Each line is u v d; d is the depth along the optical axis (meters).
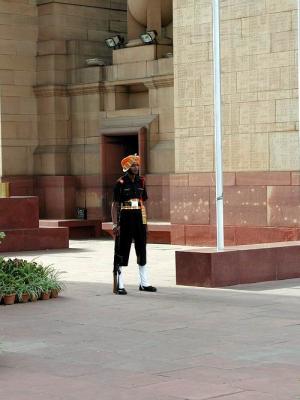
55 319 16.17
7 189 36.09
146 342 13.87
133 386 11.05
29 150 38.53
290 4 28.28
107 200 36.97
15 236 30.88
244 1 29.42
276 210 28.73
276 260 21.28
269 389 10.75
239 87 29.70
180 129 31.62
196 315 16.30
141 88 36.53
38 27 38.62
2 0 37.69
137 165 19.47
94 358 12.80
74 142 38.28
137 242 19.55
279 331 14.56
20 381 11.47
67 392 10.84
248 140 29.50
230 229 30.02
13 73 37.91
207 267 20.12
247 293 19.11
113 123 36.41
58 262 27.02
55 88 37.88
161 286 20.53
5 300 17.91
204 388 10.84
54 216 38.03
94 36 38.97
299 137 26.84
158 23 36.12
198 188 31.09
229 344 13.56
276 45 28.69
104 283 21.31
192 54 31.11
